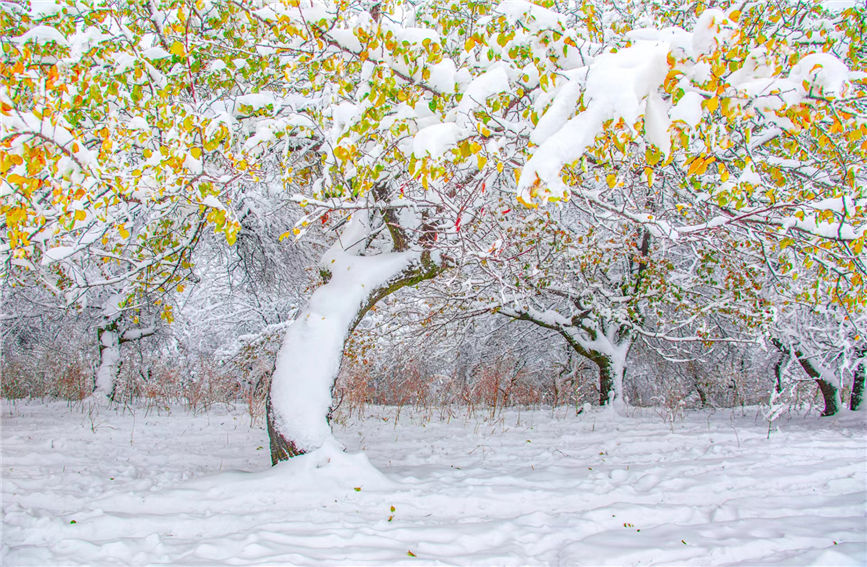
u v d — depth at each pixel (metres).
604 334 12.93
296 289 12.80
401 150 4.46
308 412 5.53
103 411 10.37
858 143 3.92
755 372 12.66
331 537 3.62
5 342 13.71
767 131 5.12
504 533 3.77
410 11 5.12
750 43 3.10
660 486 4.98
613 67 3.04
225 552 3.38
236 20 4.92
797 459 5.89
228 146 4.22
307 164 6.52
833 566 3.02
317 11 3.83
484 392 10.35
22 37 4.20
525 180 3.01
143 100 4.57
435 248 6.38
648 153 3.35
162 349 14.84
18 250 3.59
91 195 3.57
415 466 6.11
